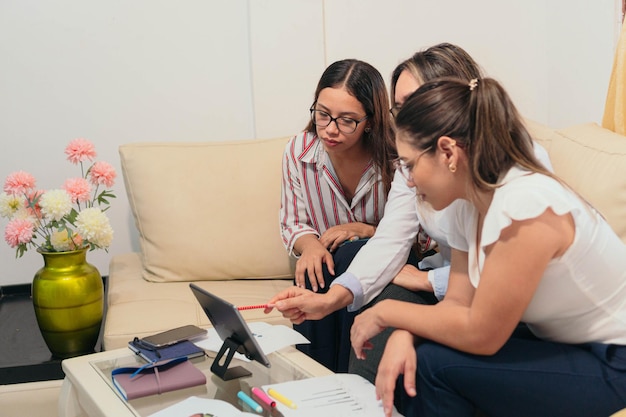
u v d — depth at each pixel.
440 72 1.83
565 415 1.42
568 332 1.48
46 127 2.76
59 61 2.74
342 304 1.83
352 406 1.46
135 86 2.80
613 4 2.46
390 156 2.17
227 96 2.87
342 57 2.88
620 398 1.40
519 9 2.95
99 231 2.18
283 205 2.39
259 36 2.79
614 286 1.43
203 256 2.50
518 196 1.35
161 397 1.56
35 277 2.20
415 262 2.08
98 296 2.23
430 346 1.47
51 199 2.13
